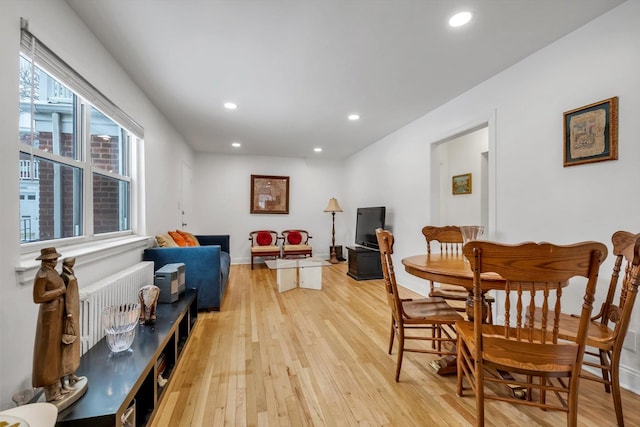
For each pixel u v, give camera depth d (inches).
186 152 194.2
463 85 109.4
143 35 76.0
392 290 71.7
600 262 40.9
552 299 83.1
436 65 94.3
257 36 77.6
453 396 62.9
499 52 86.9
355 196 233.5
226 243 189.8
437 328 84.2
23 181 55.1
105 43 79.0
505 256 43.4
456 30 76.0
